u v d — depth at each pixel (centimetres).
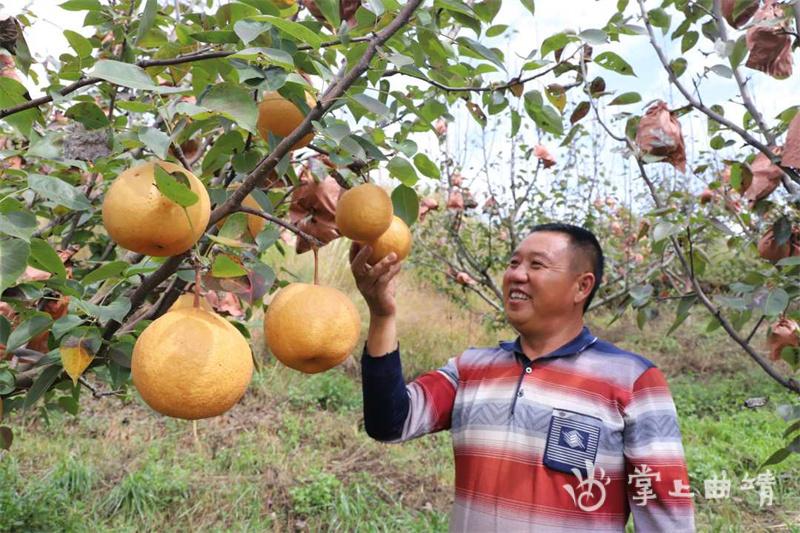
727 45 211
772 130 231
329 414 609
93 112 130
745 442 559
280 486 458
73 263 242
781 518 429
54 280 134
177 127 125
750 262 728
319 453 523
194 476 462
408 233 159
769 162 227
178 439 526
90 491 425
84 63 127
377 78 155
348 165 148
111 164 176
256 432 549
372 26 137
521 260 193
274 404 611
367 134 153
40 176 113
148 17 122
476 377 200
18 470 436
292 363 124
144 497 414
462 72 164
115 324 140
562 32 154
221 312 194
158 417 562
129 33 188
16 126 130
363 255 155
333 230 157
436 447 552
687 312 264
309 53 135
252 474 475
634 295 310
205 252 131
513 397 184
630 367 182
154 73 143
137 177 99
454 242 636
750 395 707
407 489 475
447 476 496
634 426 174
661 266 350
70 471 430
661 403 176
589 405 176
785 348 262
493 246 650
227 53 111
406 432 198
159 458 484
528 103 167
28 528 365
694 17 247
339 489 456
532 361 188
